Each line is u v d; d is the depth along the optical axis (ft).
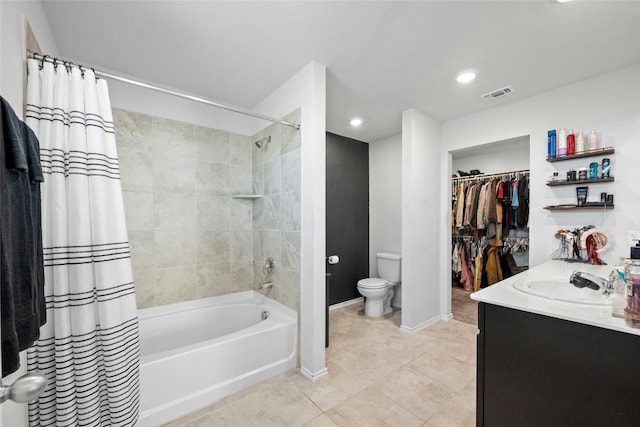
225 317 8.22
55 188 3.76
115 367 4.00
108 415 3.98
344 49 6.03
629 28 5.27
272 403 5.62
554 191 7.70
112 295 4.05
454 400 5.70
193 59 6.40
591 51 6.03
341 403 5.62
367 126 10.98
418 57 6.32
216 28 5.34
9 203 2.19
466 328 9.57
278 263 7.82
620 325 2.88
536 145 8.08
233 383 5.95
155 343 7.26
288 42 5.78
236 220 9.00
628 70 6.63
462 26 5.29
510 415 3.74
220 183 8.71
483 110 9.30
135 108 7.32
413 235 9.22
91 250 3.96
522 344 3.63
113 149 4.35
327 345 8.15
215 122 8.66
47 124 3.78
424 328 9.56
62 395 3.61
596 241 6.72
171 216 7.84
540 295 3.96
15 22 3.45
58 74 3.95
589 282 4.25
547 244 7.80
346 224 12.28
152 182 7.55
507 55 6.23
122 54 6.18
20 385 1.69
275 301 7.94
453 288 14.80
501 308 3.82
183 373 5.42
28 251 2.48
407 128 9.27
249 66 6.70
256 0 4.63
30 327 2.48
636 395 2.81
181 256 7.98
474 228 13.42
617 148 6.71
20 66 3.60
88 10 4.82
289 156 7.32
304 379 6.46
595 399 3.06
